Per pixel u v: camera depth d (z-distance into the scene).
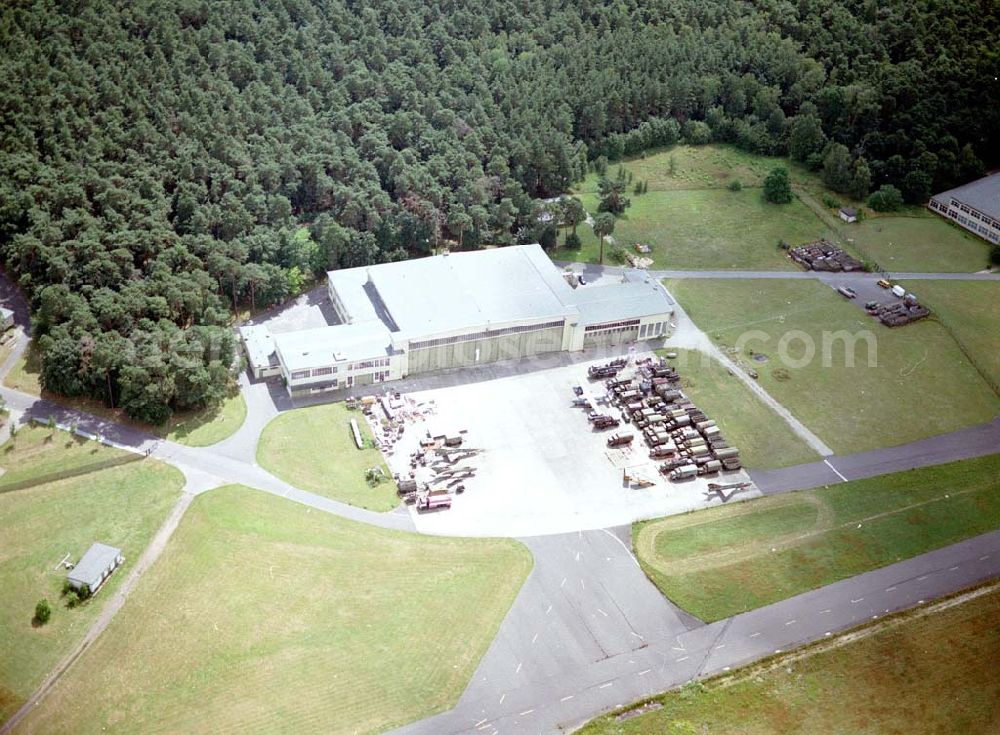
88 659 169.62
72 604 179.12
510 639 178.25
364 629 178.25
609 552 198.62
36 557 188.50
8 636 172.88
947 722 169.38
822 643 182.00
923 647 182.50
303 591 185.12
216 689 165.50
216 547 193.12
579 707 167.12
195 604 180.75
